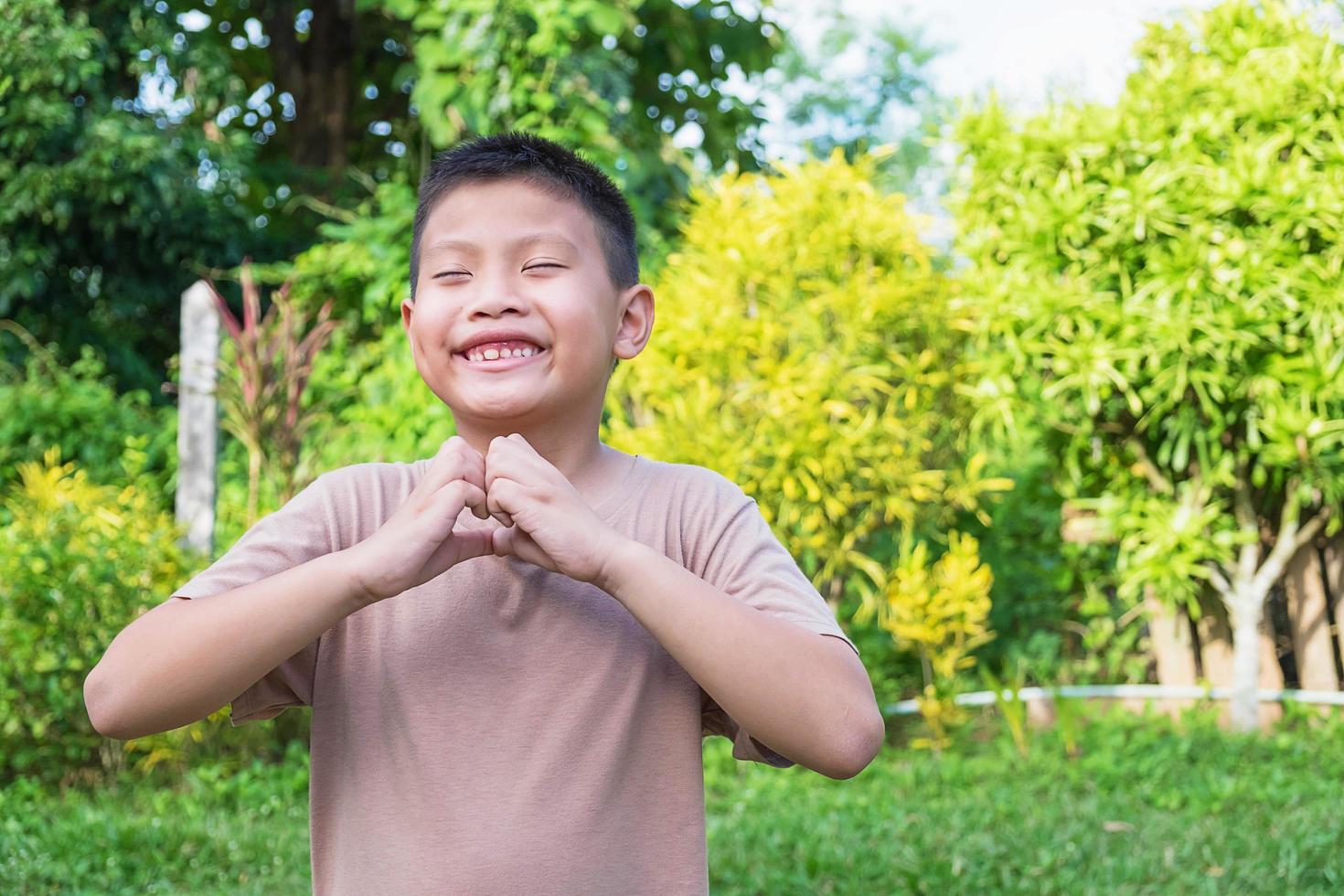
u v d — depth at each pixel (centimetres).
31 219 867
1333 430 533
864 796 466
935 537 602
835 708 122
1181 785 471
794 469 541
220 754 504
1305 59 541
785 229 579
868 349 567
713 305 567
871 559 628
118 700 122
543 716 127
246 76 1171
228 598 122
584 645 129
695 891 129
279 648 120
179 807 451
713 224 593
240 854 387
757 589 133
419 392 737
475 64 792
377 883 125
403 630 131
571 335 132
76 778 492
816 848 389
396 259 791
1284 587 636
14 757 473
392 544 121
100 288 924
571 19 768
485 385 132
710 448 537
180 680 120
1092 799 448
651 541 137
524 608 130
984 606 545
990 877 360
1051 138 564
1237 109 549
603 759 126
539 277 132
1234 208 542
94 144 841
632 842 127
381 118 1162
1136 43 589
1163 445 573
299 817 443
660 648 131
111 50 891
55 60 824
